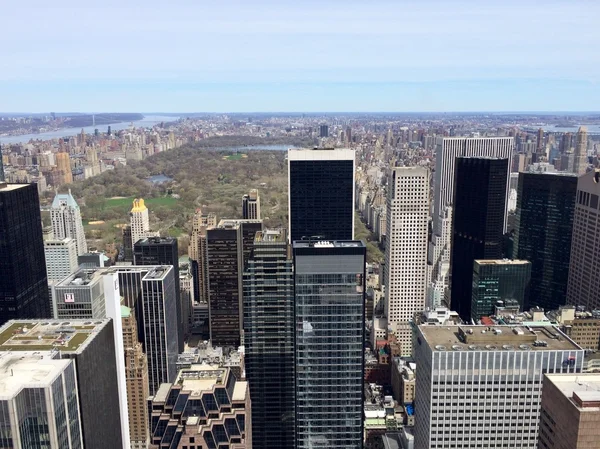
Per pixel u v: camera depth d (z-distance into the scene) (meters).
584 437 139.38
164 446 183.62
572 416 142.00
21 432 137.12
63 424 147.88
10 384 139.38
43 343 172.50
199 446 182.88
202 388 190.50
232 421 185.62
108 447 193.75
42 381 140.62
